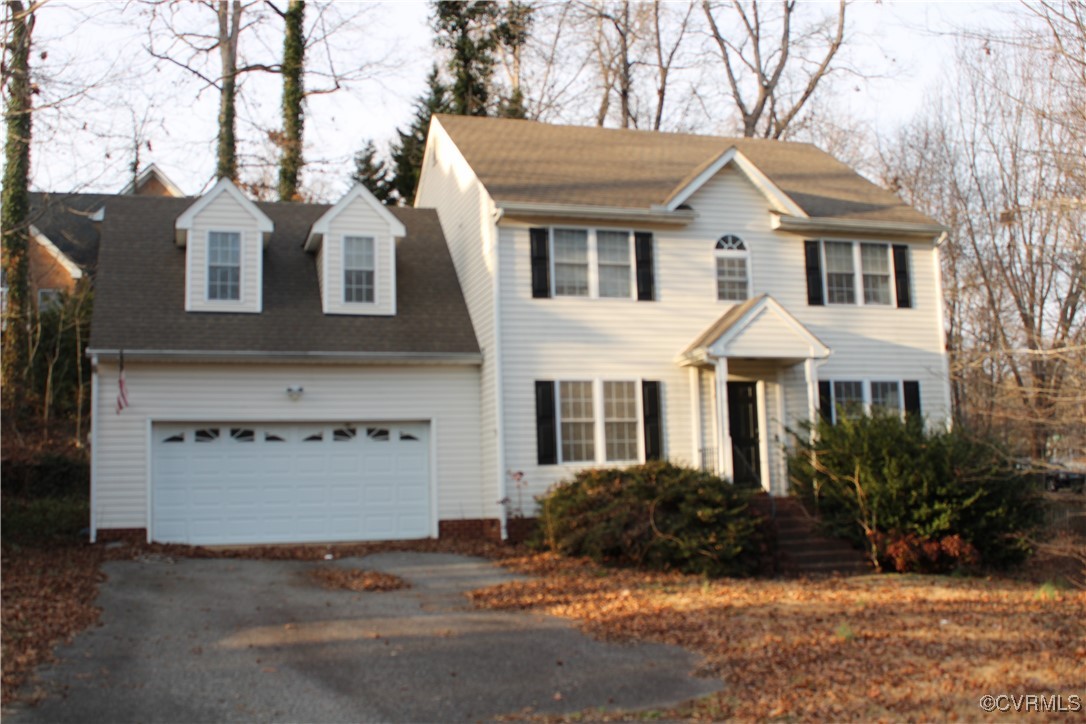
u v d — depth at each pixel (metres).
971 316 30.98
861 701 9.25
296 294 20.59
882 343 22.33
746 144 26.41
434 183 25.44
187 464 18.77
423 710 9.00
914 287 22.89
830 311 22.00
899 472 17.84
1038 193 20.48
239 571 15.77
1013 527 17.67
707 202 21.48
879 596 14.94
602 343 20.31
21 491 21.30
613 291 20.61
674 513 17.12
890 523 17.78
